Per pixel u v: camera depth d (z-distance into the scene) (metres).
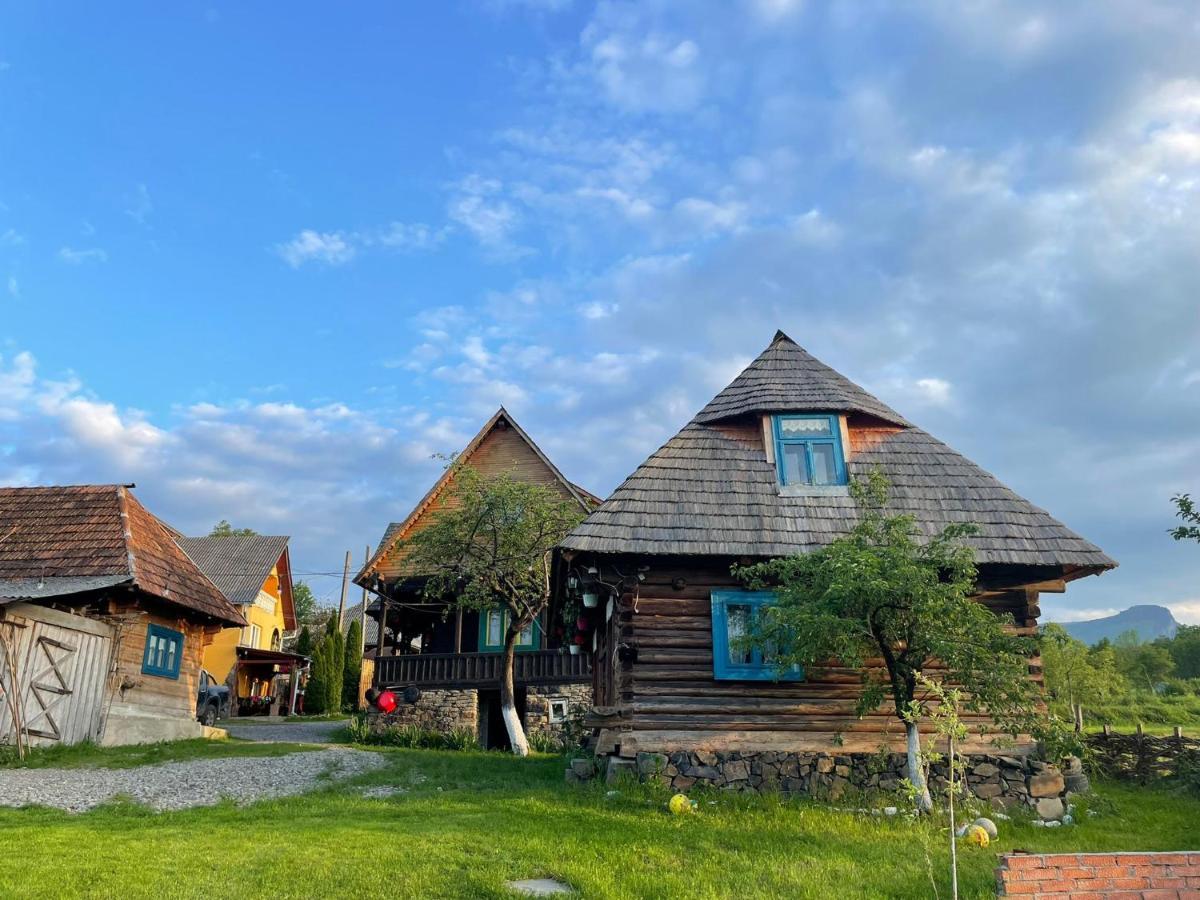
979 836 9.92
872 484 12.15
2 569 18.62
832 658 12.71
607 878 7.79
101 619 18.11
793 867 8.38
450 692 24.45
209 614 20.84
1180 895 6.62
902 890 7.89
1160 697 46.84
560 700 23.97
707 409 15.30
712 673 12.70
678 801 10.84
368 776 13.89
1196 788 14.57
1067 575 13.62
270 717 34.44
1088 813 11.91
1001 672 10.53
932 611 10.62
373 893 7.20
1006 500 13.86
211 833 9.28
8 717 15.89
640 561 13.05
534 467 27.14
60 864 7.64
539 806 10.90
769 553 12.87
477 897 7.23
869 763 12.28
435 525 22.62
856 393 15.48
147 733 18.80
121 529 19.78
